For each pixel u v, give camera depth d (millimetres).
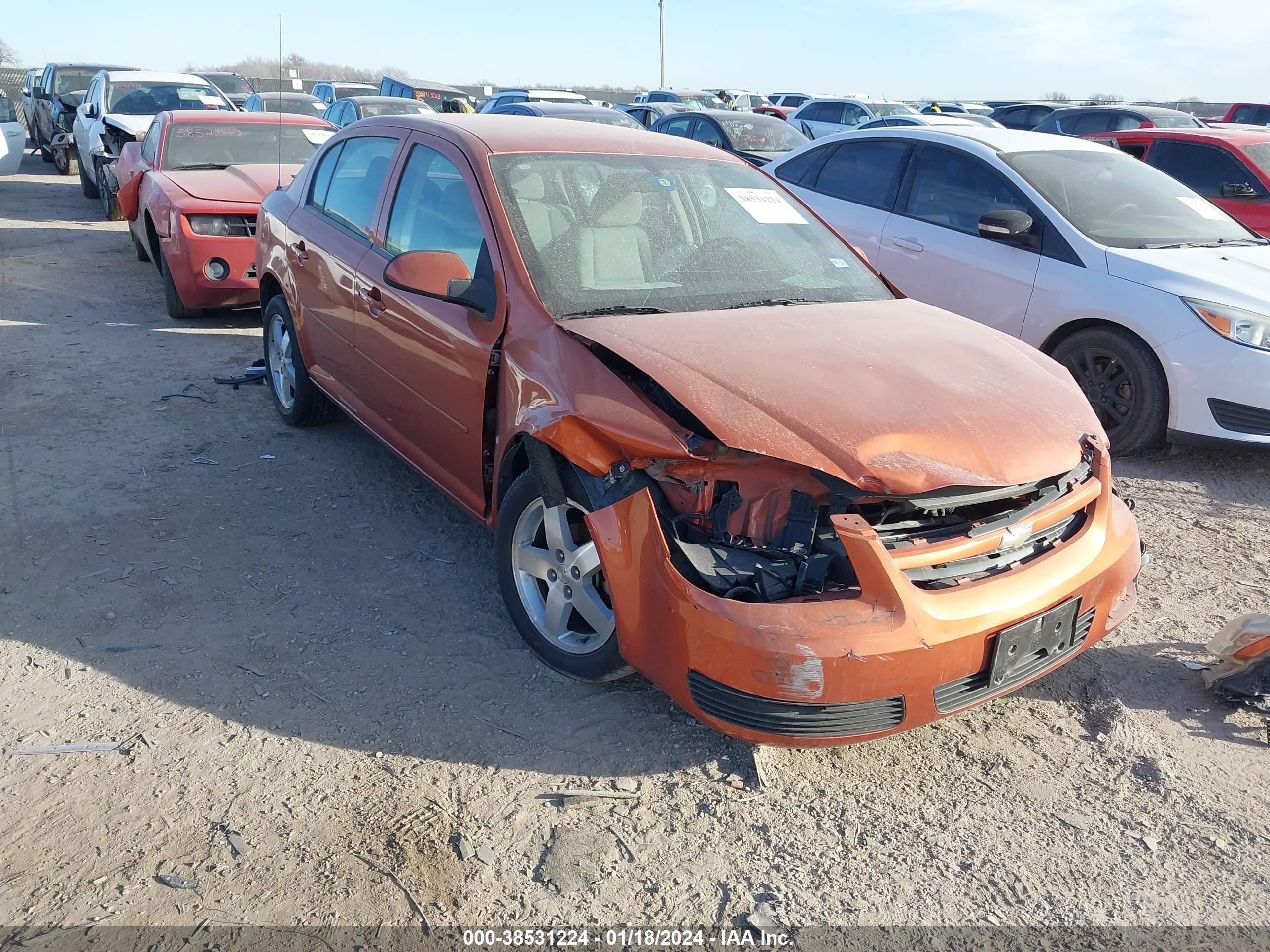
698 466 2645
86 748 2832
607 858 2502
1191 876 2508
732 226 3922
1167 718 3166
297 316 4957
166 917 2270
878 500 2533
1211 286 5160
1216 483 5238
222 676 3191
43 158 19266
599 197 3725
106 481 4660
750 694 2488
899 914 2367
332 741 2900
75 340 7098
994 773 2885
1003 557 2705
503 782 2764
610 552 2734
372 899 2344
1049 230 5793
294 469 4922
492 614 3639
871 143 7051
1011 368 3145
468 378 3426
